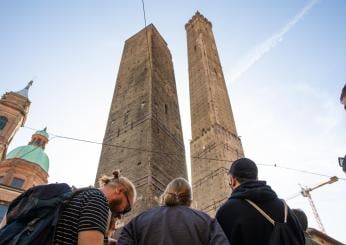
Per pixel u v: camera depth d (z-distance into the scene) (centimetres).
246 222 341
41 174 4250
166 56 4291
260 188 371
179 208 334
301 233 349
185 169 2864
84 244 232
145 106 2834
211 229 310
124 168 2320
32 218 255
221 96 5206
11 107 4088
